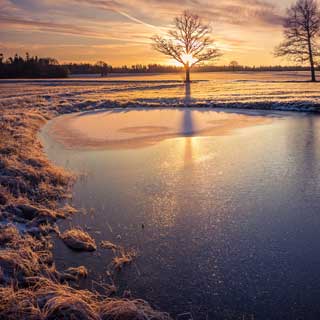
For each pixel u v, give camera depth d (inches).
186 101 978.1
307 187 286.7
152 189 293.4
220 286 163.9
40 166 339.0
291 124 599.5
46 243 202.8
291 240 203.5
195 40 2121.1
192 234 214.1
